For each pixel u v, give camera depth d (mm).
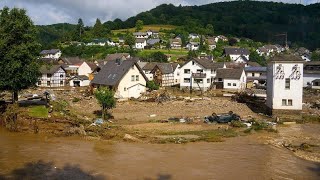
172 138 33812
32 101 45531
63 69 85562
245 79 86000
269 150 30875
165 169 25391
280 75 46406
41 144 32188
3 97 53312
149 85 69750
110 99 42094
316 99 63438
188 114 47250
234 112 49312
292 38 170750
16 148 30656
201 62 79000
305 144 32250
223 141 33781
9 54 40031
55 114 39219
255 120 42750
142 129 37625
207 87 78812
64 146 31531
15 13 42031
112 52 131625
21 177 23203
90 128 36281
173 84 90812
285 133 37969
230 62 108438
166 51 137625
